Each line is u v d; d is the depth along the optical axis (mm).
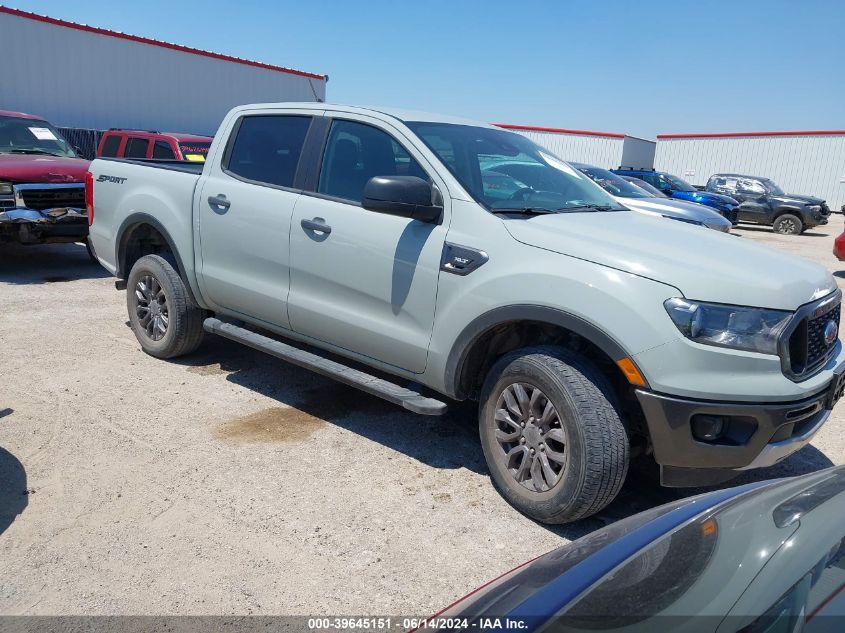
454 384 3648
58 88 16812
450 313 3574
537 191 4086
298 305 4293
